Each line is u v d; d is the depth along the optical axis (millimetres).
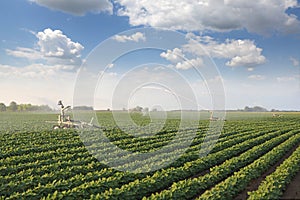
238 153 21234
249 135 29344
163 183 12750
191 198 11516
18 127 37344
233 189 11500
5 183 12641
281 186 11594
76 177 12742
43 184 12578
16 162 16844
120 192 10688
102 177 13406
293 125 46469
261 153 20328
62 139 26203
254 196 10211
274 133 31625
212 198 10320
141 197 11445
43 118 58469
